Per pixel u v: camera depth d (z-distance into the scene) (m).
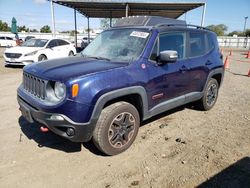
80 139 3.04
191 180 2.96
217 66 5.34
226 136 4.21
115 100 3.45
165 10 19.67
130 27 4.31
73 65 3.38
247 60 19.53
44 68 3.34
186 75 4.44
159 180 2.95
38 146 3.70
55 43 12.98
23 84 3.76
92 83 2.98
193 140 4.03
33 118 3.30
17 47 11.89
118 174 3.06
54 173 3.06
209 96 5.46
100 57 3.94
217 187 2.84
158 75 3.79
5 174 3.02
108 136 3.29
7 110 5.25
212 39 5.37
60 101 2.90
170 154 3.56
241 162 3.38
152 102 3.81
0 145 3.70
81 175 3.03
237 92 7.62
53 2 16.42
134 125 3.60
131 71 3.41
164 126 4.59
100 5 17.52
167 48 4.09
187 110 5.57
